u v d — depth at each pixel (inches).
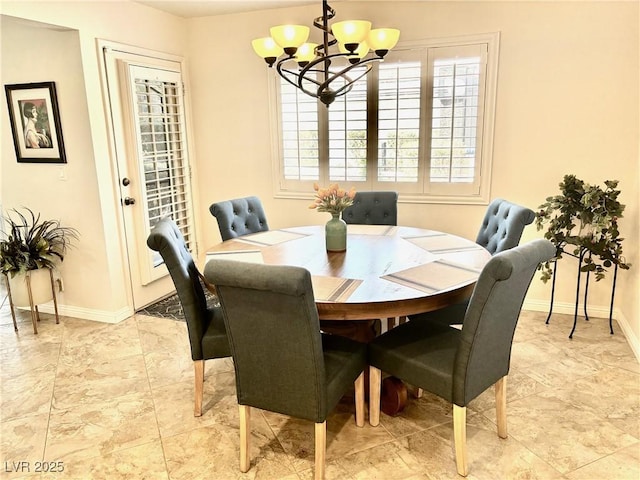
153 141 153.3
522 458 80.7
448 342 83.4
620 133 128.6
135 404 100.1
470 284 82.2
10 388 107.0
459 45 138.4
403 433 88.7
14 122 139.3
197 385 94.0
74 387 107.3
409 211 155.6
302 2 149.3
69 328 139.9
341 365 78.7
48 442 87.9
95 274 142.6
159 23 156.0
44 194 142.5
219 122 174.2
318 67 152.6
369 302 75.3
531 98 135.0
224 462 81.8
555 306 144.3
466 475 76.9
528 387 103.0
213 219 183.9
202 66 171.3
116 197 142.0
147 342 130.1
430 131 147.0
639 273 117.8
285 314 67.1
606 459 80.2
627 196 130.5
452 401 75.2
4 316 150.1
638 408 94.7
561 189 124.1
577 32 127.2
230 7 154.3
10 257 132.9
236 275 64.9
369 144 155.1
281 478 77.7
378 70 148.4
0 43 134.2
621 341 124.0
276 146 167.9
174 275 88.2
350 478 77.1
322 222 169.0
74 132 133.7
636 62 123.5
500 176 142.9
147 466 81.0
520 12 131.2
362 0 145.9
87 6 128.3
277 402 74.9
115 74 139.0
